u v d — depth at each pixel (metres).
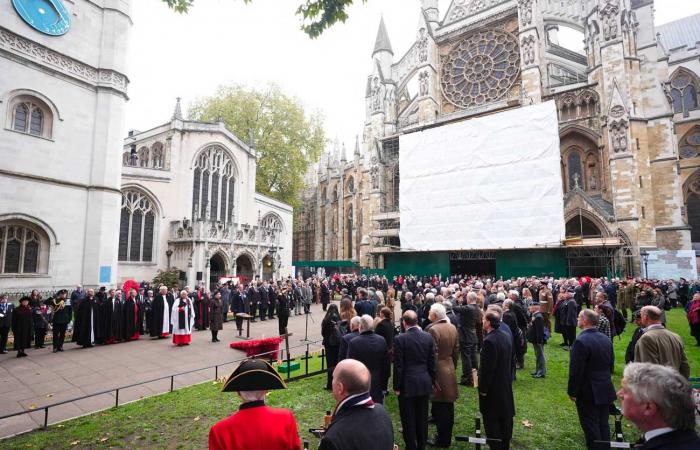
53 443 6.23
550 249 30.03
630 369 2.42
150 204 28.44
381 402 6.16
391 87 45.44
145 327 17.06
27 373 10.37
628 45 30.77
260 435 2.80
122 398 8.49
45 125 18.05
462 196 33.75
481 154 33.09
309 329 17.34
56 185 18.14
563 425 6.89
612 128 29.25
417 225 36.19
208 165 32.34
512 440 6.30
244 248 31.44
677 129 41.41
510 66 37.34
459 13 42.44
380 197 42.59
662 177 31.27
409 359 5.73
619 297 18.69
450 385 6.20
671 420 2.15
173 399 8.21
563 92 33.00
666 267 26.47
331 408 7.71
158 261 28.20
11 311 13.27
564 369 10.49
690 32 47.69
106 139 19.97
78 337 13.62
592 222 29.47
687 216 40.03
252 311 19.61
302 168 47.09
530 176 30.44
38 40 17.75
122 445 6.16
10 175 16.55
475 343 9.49
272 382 3.00
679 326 16.34
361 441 2.70
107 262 19.61
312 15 8.82
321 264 49.88
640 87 31.70
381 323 7.99
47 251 17.83
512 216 30.92
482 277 32.97
